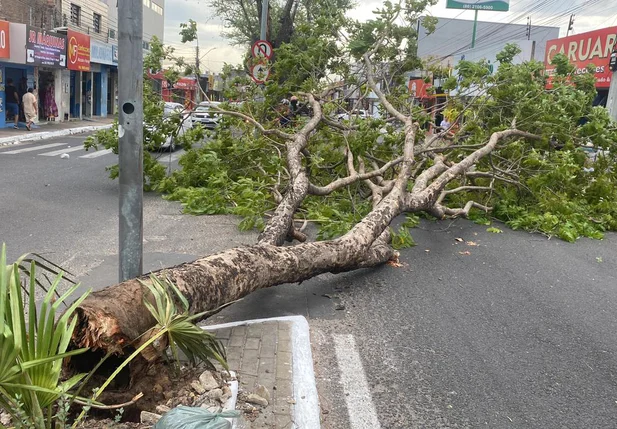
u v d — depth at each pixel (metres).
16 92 23.39
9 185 10.62
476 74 10.70
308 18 24.41
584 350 4.69
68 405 2.58
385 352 4.51
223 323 4.84
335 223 7.75
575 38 23.05
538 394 3.95
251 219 7.98
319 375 4.09
